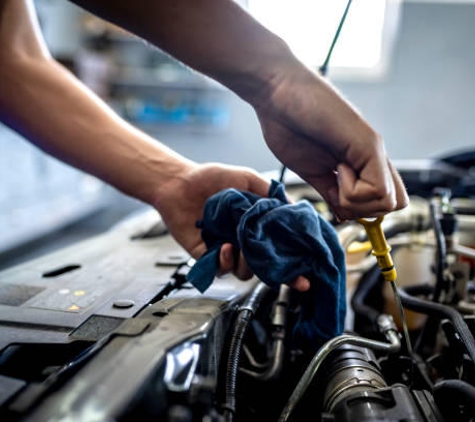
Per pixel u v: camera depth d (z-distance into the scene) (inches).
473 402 13.6
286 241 17.2
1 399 11.9
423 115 142.0
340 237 26.1
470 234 30.3
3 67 24.6
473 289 25.8
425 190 40.9
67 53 121.0
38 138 24.7
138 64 145.9
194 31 14.2
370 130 14.0
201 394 11.1
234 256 18.7
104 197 144.3
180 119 147.4
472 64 135.5
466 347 16.4
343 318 18.6
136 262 24.7
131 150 23.9
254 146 150.5
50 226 109.0
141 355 12.0
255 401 19.5
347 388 16.2
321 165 16.0
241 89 15.2
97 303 18.9
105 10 14.7
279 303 20.8
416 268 28.4
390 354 19.2
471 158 46.2
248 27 14.3
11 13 25.5
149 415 10.8
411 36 136.5
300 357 19.9
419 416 13.9
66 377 12.2
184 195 22.9
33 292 20.2
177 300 17.7
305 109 14.2
